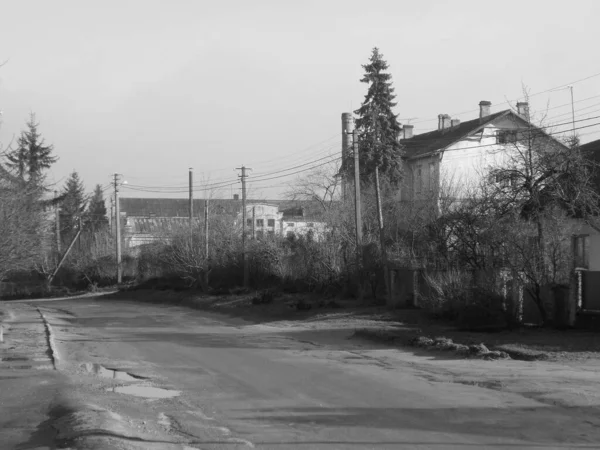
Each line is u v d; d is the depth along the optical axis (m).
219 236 50.41
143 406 11.25
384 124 52.44
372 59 52.91
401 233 36.94
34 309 43.06
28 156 64.06
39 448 8.26
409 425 9.57
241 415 10.53
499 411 10.40
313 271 38.81
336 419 10.09
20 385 13.01
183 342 22.09
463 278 24.47
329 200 48.94
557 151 22.86
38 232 27.42
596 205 22.06
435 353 17.92
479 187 35.62
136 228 91.44
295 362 16.70
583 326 20.58
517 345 17.78
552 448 8.24
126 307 45.06
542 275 21.30
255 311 35.19
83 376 14.54
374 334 21.62
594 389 12.08
